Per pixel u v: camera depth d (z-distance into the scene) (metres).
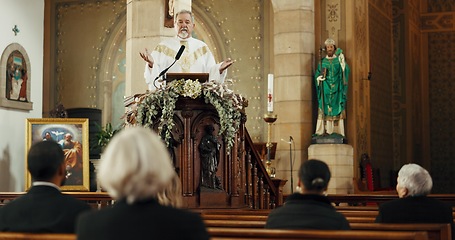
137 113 9.07
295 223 5.02
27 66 16.27
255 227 5.86
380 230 5.53
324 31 18.80
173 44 10.02
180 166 9.08
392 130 23.38
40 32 16.83
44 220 4.65
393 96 23.61
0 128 15.38
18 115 16.00
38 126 15.64
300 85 18.50
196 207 9.09
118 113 22.33
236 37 20.66
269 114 13.05
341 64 17.95
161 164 3.21
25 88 16.16
